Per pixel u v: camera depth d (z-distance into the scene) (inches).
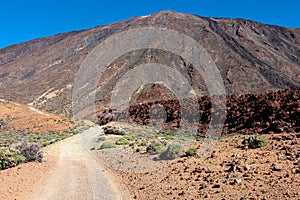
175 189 406.9
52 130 1849.2
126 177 512.1
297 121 677.9
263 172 398.6
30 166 568.1
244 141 600.1
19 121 2267.5
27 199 392.2
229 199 337.4
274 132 681.6
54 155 756.6
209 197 353.7
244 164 447.8
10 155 568.7
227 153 544.4
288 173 376.8
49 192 422.3
